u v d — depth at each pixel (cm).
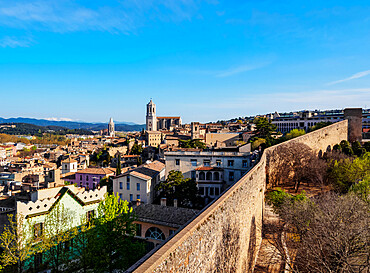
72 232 2433
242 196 1612
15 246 2106
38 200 2361
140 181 5094
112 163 11600
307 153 4275
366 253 1588
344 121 7219
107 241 2064
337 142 6725
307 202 2405
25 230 2220
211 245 1040
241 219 1566
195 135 14250
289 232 2447
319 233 1786
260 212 2506
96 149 18412
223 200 1209
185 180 4700
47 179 5022
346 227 1712
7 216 2317
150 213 2861
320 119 11575
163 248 729
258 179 2394
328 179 4075
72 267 2219
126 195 5222
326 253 1858
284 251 1984
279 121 14088
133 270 616
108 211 2166
